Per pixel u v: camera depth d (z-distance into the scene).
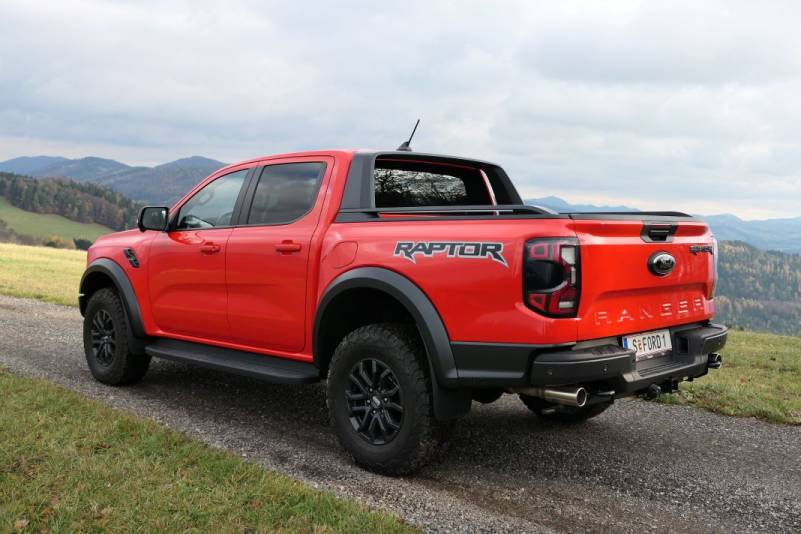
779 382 6.74
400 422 3.56
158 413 4.71
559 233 3.08
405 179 4.40
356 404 3.85
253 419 4.69
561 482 3.69
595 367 3.12
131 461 3.47
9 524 2.72
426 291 3.44
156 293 5.19
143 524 2.78
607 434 4.68
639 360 3.53
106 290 5.57
